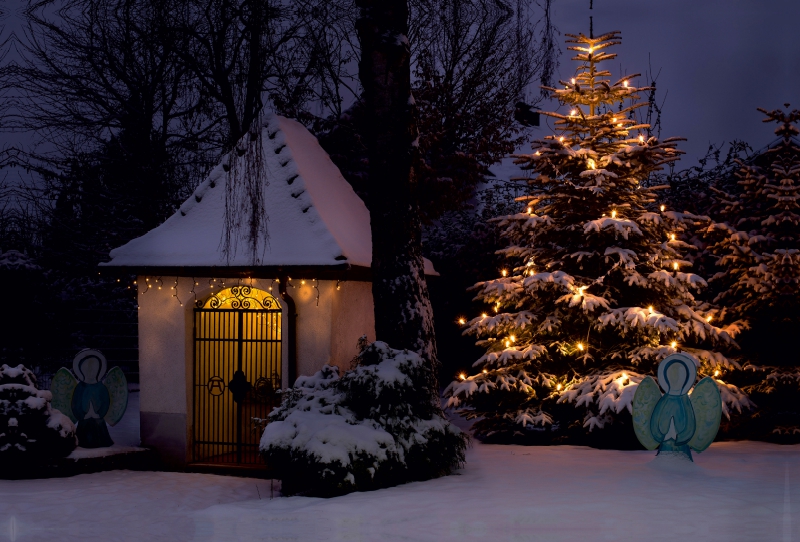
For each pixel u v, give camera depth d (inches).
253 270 422.0
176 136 871.1
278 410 373.1
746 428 512.1
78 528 292.7
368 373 362.9
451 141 932.6
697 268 593.6
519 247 522.0
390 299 412.8
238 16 400.5
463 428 552.1
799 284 497.4
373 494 322.3
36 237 868.6
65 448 424.2
